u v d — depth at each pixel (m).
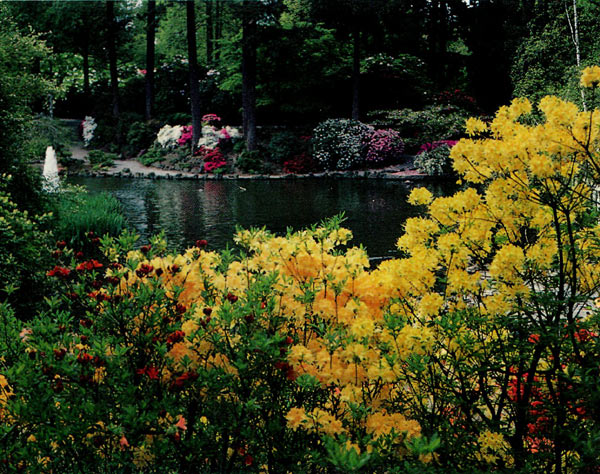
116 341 2.64
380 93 31.12
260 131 29.83
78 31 36.28
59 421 2.33
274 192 20.38
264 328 2.63
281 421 2.63
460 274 2.77
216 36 40.88
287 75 30.34
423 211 15.70
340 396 2.63
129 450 2.44
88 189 20.92
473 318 2.74
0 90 8.32
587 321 2.54
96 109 34.16
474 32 32.28
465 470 2.48
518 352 2.77
